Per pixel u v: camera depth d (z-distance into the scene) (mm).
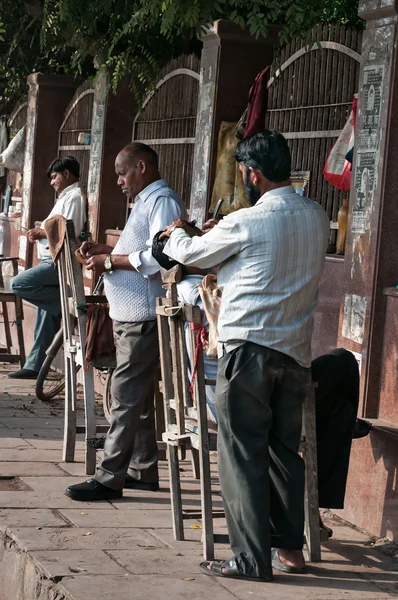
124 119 10047
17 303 10438
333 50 7012
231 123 7953
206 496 4922
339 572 4863
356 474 5738
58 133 11977
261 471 4551
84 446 7359
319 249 4586
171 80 9258
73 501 5852
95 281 9680
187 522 5566
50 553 4848
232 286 4570
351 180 5961
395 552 5203
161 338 5363
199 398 4941
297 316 4578
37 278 9688
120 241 6047
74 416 6789
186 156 8914
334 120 6961
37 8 10805
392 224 5676
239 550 4648
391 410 5605
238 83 8000
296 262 4516
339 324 6008
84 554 4863
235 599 4371
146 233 5941
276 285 4500
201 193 8117
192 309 4957
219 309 4867
